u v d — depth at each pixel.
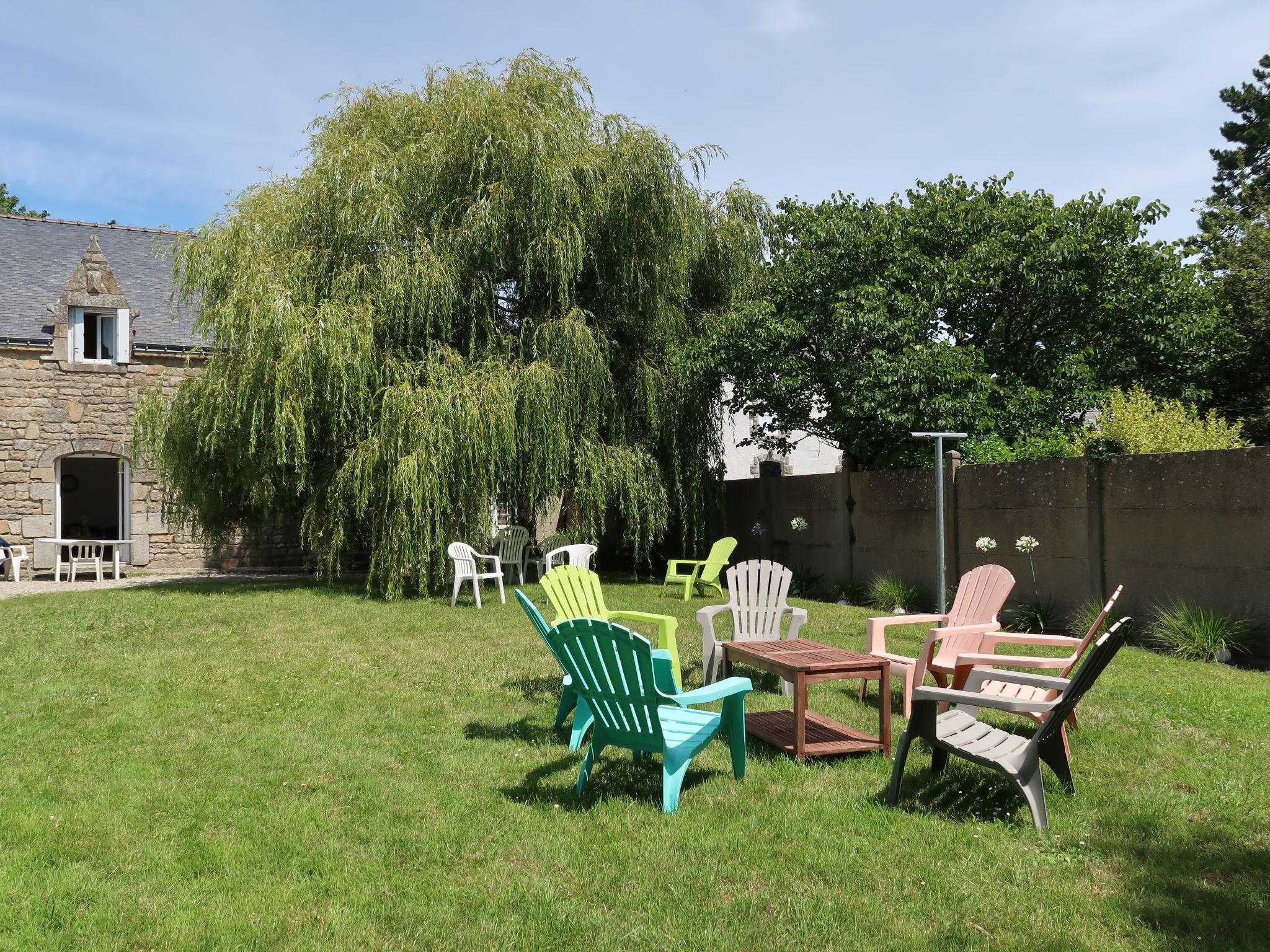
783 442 14.99
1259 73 19.83
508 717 4.84
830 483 11.27
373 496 10.07
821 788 3.68
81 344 14.70
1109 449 8.62
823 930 2.47
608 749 4.22
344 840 3.13
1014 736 3.60
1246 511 6.48
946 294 11.59
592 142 11.49
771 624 5.88
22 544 14.12
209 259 10.61
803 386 12.10
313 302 10.09
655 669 4.12
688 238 11.71
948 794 3.60
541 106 11.38
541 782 3.74
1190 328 11.45
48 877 2.77
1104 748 4.18
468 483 10.06
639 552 13.30
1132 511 7.39
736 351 11.87
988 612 5.34
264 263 9.98
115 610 8.95
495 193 10.45
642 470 11.51
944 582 7.70
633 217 11.43
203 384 10.37
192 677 5.86
